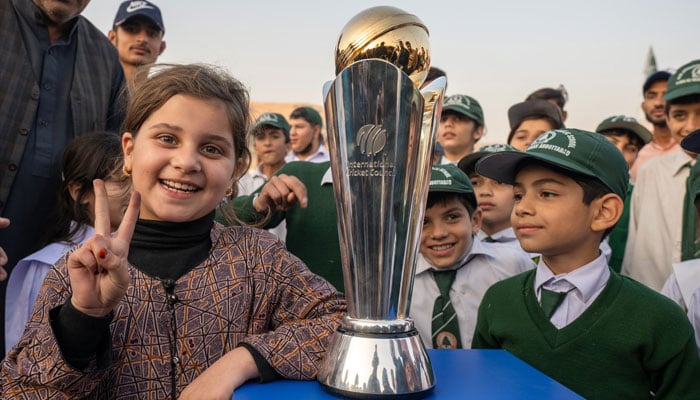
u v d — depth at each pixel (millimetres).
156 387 775
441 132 2986
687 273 1637
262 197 1352
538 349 1146
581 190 1161
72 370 652
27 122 1651
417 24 646
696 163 1583
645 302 1119
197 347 804
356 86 616
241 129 958
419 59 640
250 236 927
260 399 606
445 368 701
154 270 836
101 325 666
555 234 1173
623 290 1146
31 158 1652
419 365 612
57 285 775
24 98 1657
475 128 2980
